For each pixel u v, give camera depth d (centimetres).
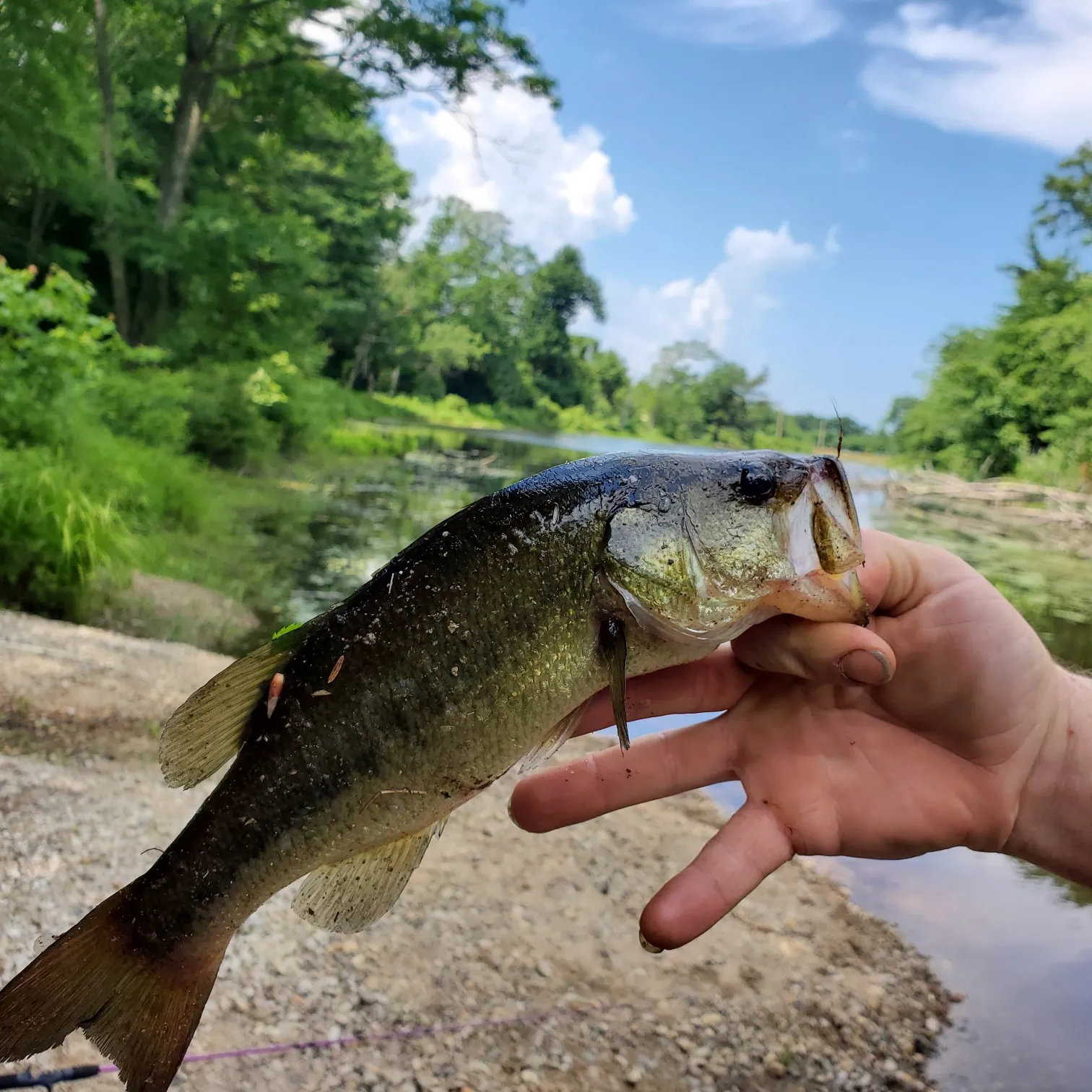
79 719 93
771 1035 61
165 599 157
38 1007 30
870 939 75
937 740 35
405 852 33
